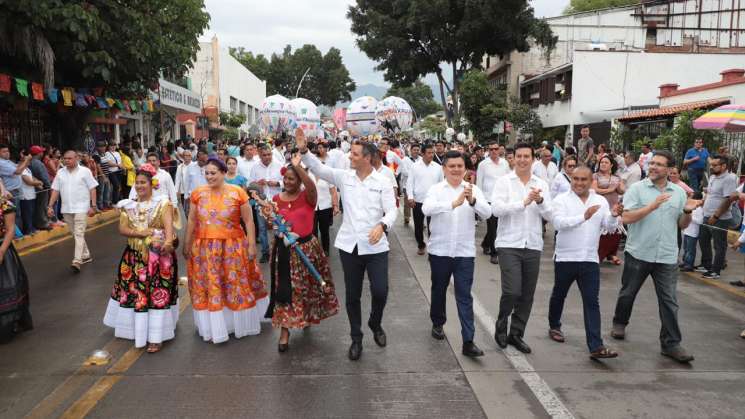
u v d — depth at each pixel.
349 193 5.16
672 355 5.04
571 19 33.94
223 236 5.36
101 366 4.83
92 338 5.55
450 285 7.68
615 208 4.98
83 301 6.85
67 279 7.95
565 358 5.07
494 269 8.62
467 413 4.02
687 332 5.80
